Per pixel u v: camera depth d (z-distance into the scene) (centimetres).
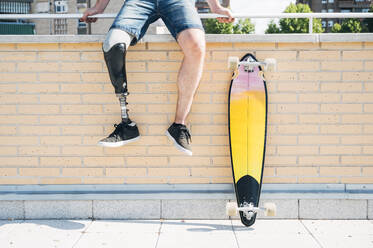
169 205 326
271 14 305
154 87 321
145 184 326
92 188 327
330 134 322
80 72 321
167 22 288
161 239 279
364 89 319
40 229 301
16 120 325
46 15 306
